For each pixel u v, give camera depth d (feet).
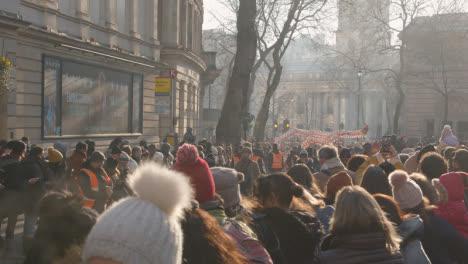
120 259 3.63
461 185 14.37
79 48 63.98
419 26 152.25
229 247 6.92
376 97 346.95
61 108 62.39
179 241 4.04
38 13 56.95
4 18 46.96
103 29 73.87
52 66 60.03
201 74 148.56
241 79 69.05
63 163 30.66
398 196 12.39
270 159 60.90
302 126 377.50
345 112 355.77
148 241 3.74
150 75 91.97
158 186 4.09
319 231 10.66
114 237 3.67
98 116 72.69
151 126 93.15
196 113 135.03
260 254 8.43
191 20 127.03
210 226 6.84
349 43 246.06
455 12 135.13
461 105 194.90
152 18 94.27
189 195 4.44
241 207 10.55
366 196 9.16
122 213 3.84
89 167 23.99
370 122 353.31
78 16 66.49
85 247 3.76
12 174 25.55
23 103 54.60
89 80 69.51
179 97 111.24
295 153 68.28
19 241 26.02
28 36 54.24
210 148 49.39
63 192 6.63
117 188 26.68
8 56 48.96
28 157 26.43
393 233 9.16
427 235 12.49
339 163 20.35
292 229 9.91
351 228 8.95
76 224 6.15
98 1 73.46
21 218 35.37
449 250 12.42
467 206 15.31
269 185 10.85
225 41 134.51
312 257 10.03
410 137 195.21
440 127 197.26
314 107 386.11
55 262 6.07
